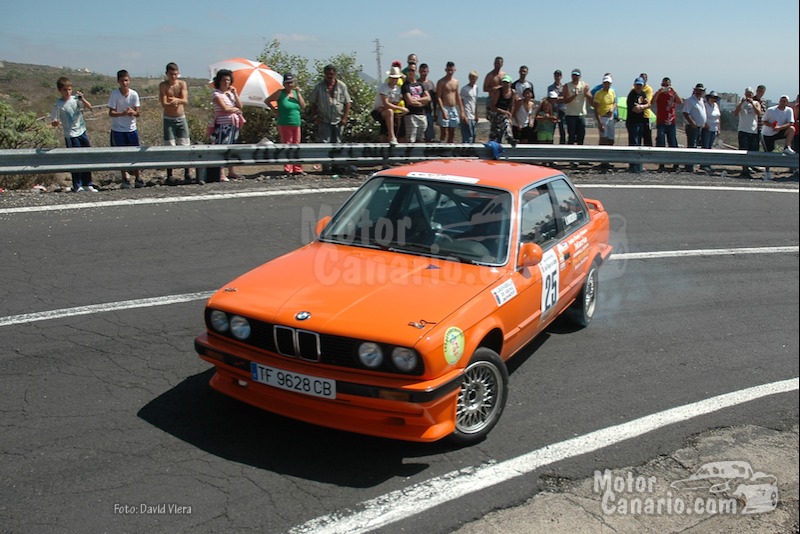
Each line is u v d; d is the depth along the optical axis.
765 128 14.56
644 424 4.71
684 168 14.87
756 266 8.65
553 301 5.35
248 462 3.95
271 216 9.11
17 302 6.01
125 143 10.33
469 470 4.00
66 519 3.40
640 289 7.60
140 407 4.48
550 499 3.81
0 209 8.52
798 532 3.74
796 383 5.53
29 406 4.41
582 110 14.08
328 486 3.77
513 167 5.77
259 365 4.00
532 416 4.71
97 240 7.73
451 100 13.04
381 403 3.78
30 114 12.13
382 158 11.88
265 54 15.06
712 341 6.29
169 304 6.18
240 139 14.63
